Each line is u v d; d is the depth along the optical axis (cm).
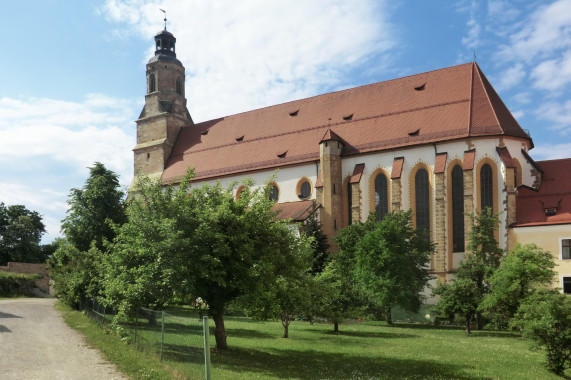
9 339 2594
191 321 1728
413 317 5469
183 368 1745
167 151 8644
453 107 6309
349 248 5181
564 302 2519
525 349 3095
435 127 6241
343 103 7388
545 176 5862
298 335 3600
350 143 6769
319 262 5609
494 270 4344
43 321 3444
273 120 7912
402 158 6288
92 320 3400
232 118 8494
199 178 7769
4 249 9269
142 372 1766
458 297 4216
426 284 5247
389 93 7044
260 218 2498
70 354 2175
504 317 4281
